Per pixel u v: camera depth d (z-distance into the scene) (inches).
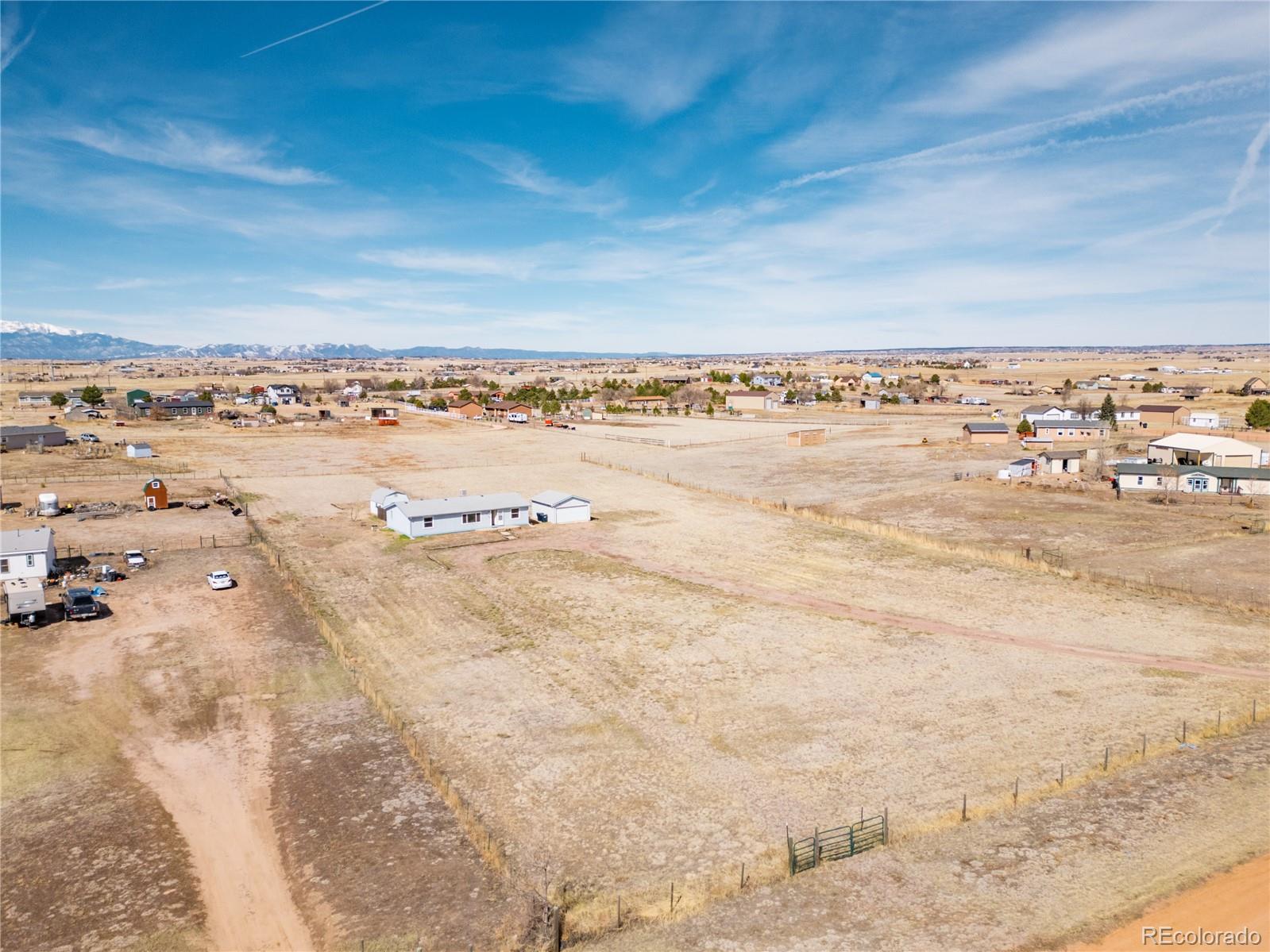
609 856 962.7
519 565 2269.9
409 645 1658.5
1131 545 2379.4
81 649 1617.9
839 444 4938.5
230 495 3221.0
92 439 4584.2
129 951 805.2
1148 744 1213.1
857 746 1224.2
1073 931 804.6
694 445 4960.6
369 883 915.4
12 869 936.3
